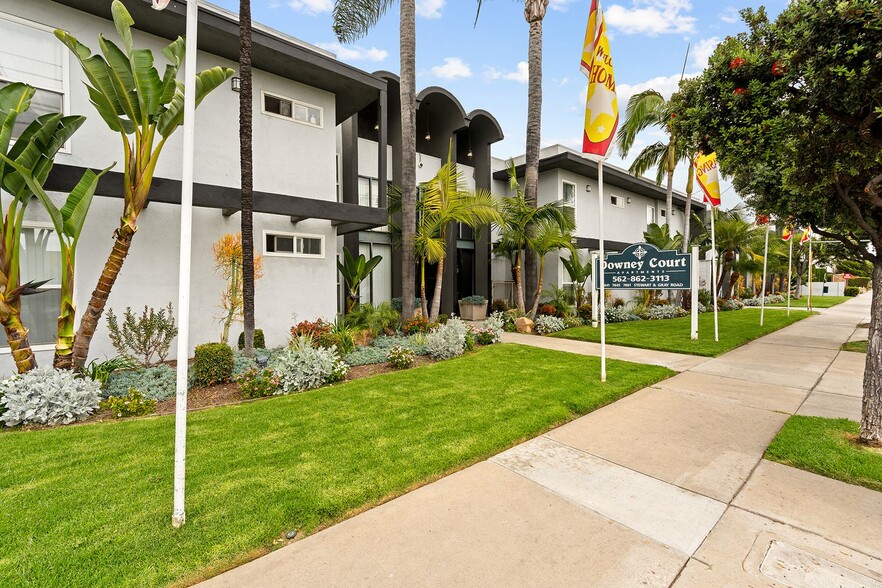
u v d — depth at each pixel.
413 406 4.93
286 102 8.66
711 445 3.92
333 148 9.38
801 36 3.63
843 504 2.88
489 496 3.01
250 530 2.53
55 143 4.94
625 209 19.30
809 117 4.00
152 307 6.99
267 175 8.38
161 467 3.33
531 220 11.77
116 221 6.69
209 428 4.20
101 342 6.51
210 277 7.59
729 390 5.86
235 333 7.89
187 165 2.62
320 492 2.97
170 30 6.97
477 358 7.79
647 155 17.11
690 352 8.57
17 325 4.80
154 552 2.33
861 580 2.16
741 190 9.07
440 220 9.77
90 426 4.28
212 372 5.70
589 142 6.22
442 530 2.60
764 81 4.08
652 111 15.39
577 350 8.91
